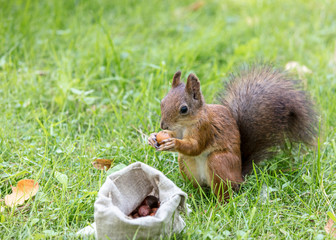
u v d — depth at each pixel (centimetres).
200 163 761
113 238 571
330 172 775
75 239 620
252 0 1659
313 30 1441
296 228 667
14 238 628
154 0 1634
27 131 894
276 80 857
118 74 1132
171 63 1202
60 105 1007
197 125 723
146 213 639
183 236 622
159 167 800
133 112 967
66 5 1528
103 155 838
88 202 690
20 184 707
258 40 1324
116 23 1480
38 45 1273
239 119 819
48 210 679
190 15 1566
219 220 658
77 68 1144
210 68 1213
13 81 1059
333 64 1215
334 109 993
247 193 726
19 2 1488
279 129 828
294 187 760
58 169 779
